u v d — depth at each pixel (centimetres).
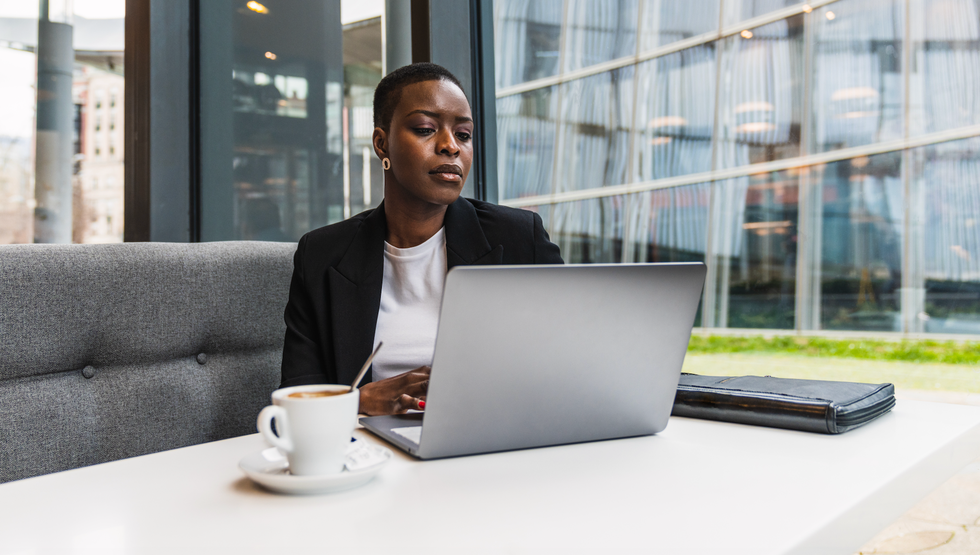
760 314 431
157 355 108
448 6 158
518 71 350
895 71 407
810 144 429
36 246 98
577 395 56
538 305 51
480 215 113
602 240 407
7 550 36
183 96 208
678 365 60
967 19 383
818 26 428
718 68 432
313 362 98
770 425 65
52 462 93
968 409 73
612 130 405
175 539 37
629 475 49
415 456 55
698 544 35
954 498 243
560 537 36
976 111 377
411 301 107
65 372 99
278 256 126
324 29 196
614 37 404
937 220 393
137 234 205
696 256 437
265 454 54
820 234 427
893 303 405
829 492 44
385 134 104
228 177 214
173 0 204
